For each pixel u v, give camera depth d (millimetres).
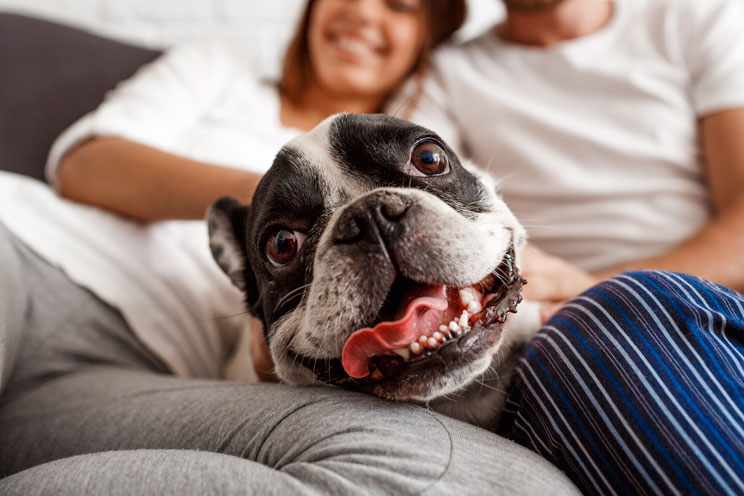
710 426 264
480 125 704
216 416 328
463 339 308
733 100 598
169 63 691
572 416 298
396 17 709
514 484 249
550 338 329
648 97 636
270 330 362
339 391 322
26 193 522
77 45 729
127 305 475
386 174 342
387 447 261
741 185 559
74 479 269
